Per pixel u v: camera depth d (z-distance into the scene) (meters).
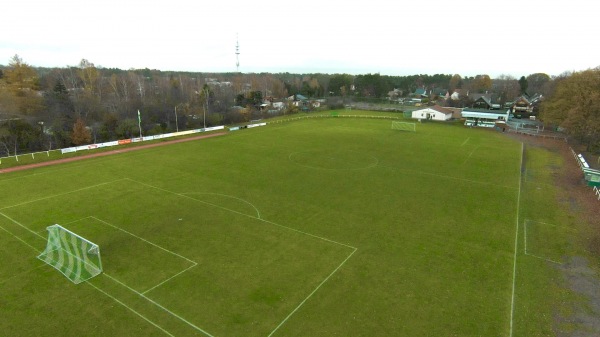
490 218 29.36
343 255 23.03
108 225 26.91
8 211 29.19
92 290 18.92
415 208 31.33
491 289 19.62
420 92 173.25
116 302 18.02
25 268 20.88
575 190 36.94
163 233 25.77
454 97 138.12
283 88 141.50
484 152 54.75
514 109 107.12
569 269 21.84
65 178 38.12
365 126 79.25
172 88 114.19
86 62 112.38
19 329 16.02
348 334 16.05
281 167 43.91
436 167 45.25
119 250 23.23
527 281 20.47
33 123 56.12
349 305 18.05
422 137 66.62
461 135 69.88
